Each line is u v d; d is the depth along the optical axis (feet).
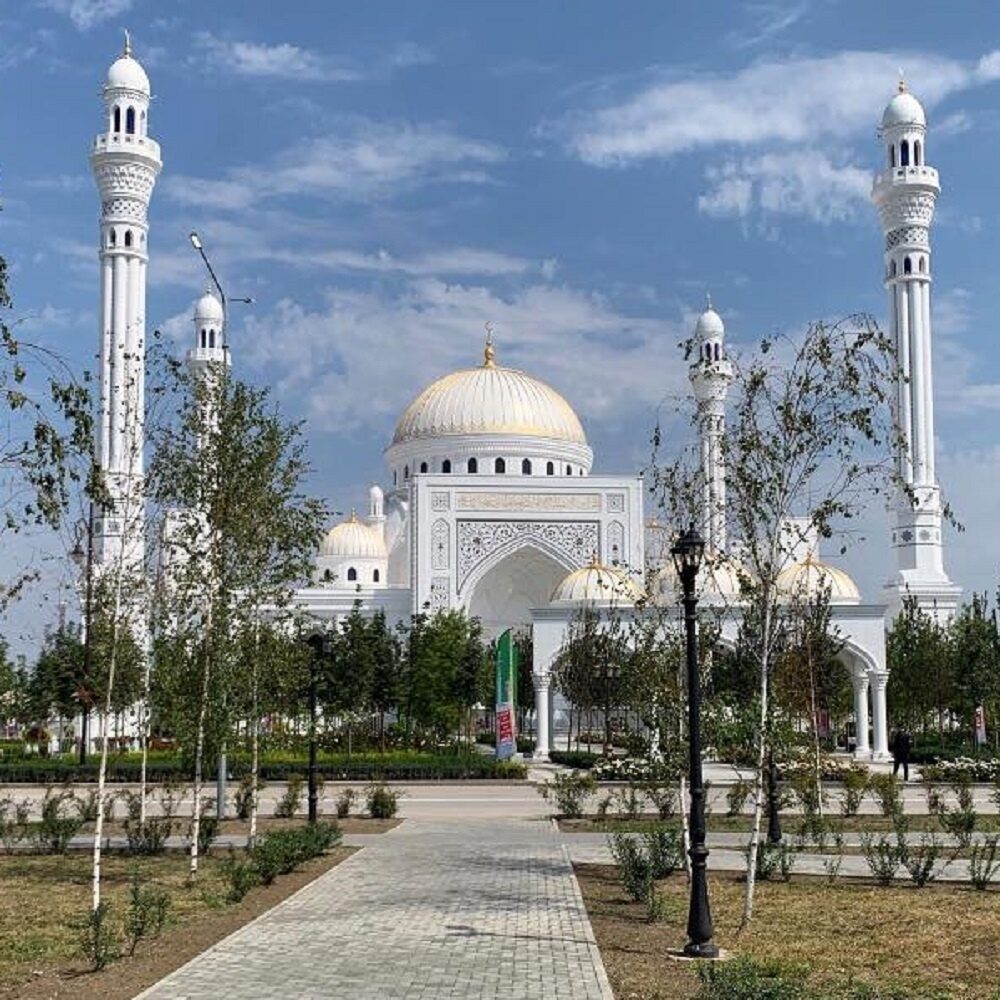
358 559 382.83
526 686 294.05
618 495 310.45
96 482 54.80
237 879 75.61
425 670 232.12
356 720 234.17
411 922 67.46
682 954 59.36
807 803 123.95
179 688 88.53
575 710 245.04
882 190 310.65
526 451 350.64
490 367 371.56
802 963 57.67
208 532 88.99
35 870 90.84
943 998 51.08
